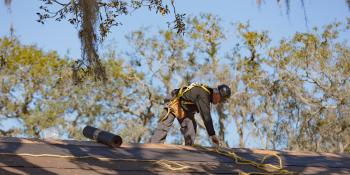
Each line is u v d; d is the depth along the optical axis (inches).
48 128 1578.5
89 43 427.8
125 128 1662.2
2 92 1568.7
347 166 398.3
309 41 1577.3
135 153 359.9
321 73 1573.6
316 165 389.4
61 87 1563.7
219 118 1600.6
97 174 292.2
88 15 424.5
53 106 1558.8
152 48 1699.1
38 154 318.0
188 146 409.4
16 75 1576.0
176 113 448.1
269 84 1626.5
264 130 1612.9
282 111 1616.6
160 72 1704.0
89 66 449.1
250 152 415.2
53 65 1551.4
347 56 1563.7
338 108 1551.4
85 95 1587.1
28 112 1588.3
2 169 276.2
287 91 1612.9
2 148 324.5
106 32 512.4
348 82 1553.9
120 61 1676.9
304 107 1598.2
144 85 1707.7
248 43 1635.1
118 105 1685.5
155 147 389.7
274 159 399.2
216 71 1644.9
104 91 1643.7
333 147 1587.1
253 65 1642.5
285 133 1606.8
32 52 1574.8
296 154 429.4
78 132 1585.9
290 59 1601.9
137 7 530.0
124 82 1685.5
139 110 1722.4
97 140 378.3
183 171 324.8
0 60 837.8
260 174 343.9
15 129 1576.0
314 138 1587.1
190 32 1649.9
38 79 1581.0
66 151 338.3
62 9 512.4
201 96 430.6
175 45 1674.5
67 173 286.2
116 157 339.9
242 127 1611.7
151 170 317.4
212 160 369.4
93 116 1646.2
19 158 304.2
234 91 1628.9
